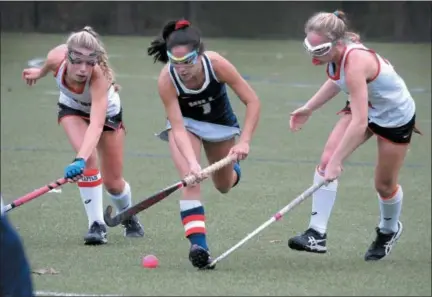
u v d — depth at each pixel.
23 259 11.94
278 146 34.38
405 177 29.06
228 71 17.47
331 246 20.00
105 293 15.63
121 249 19.50
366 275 17.30
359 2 74.81
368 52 17.22
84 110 20.11
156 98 47.34
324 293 15.85
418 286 16.48
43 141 34.84
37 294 15.48
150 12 78.25
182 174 17.61
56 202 24.70
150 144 34.47
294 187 27.22
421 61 62.47
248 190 26.61
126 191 21.02
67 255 18.77
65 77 19.28
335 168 17.25
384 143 17.89
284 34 77.62
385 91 17.48
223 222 22.47
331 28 16.81
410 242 20.61
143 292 15.72
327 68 17.52
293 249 18.55
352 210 24.00
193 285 16.25
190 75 17.05
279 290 15.99
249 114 17.70
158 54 17.44
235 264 18.09
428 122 40.72
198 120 18.23
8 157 31.61
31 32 77.94
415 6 73.94
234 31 77.88
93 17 78.44
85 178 19.89
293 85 52.41
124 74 56.09
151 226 22.05
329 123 40.22
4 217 11.80
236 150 17.45
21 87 50.12
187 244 20.12
